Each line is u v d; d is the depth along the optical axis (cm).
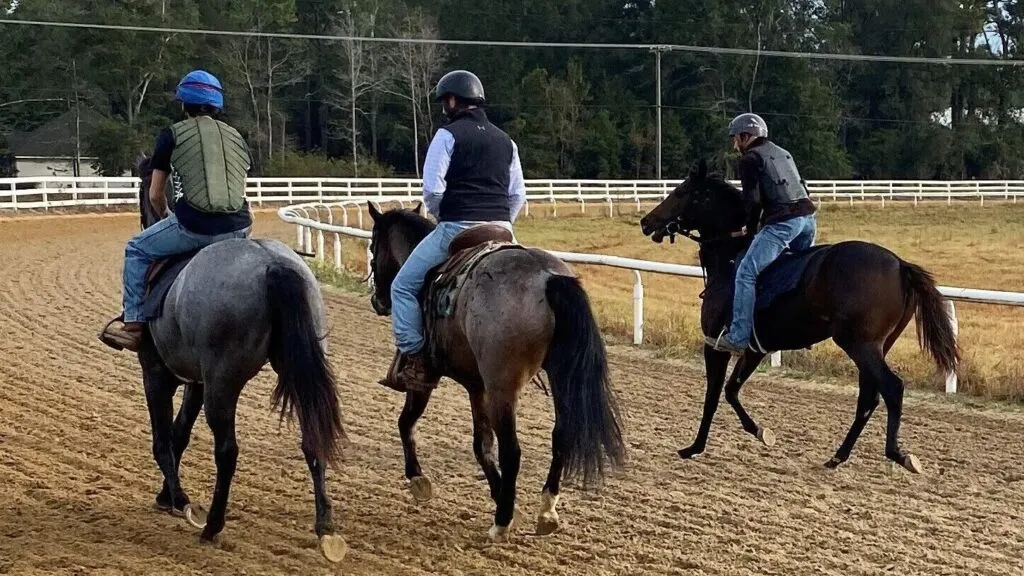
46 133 5441
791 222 695
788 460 723
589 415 492
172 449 612
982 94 7012
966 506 624
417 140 6006
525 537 568
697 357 1092
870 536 572
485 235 562
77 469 700
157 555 539
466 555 542
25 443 759
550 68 6656
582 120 6038
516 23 6731
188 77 583
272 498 639
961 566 528
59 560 528
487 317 516
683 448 753
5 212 3020
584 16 6775
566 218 3456
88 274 1727
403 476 689
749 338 709
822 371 1002
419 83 6150
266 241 555
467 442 773
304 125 6650
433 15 6656
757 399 909
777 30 6769
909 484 668
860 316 666
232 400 536
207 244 578
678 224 745
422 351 580
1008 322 1431
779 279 698
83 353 1097
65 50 5353
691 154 6238
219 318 523
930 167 6656
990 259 2306
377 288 659
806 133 6300
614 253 2430
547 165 5812
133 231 2591
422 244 577
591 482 495
